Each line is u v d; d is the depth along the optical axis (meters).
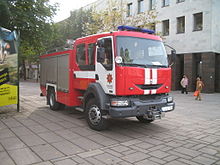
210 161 4.20
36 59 40.28
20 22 10.77
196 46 21.47
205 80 20.75
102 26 20.84
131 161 4.14
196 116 8.70
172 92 21.36
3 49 8.28
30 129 6.30
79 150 4.68
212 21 20.36
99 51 5.93
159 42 6.70
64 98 8.17
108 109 5.77
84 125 6.88
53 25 13.34
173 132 6.23
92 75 6.54
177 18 23.33
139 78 5.75
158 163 4.07
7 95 8.54
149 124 7.20
